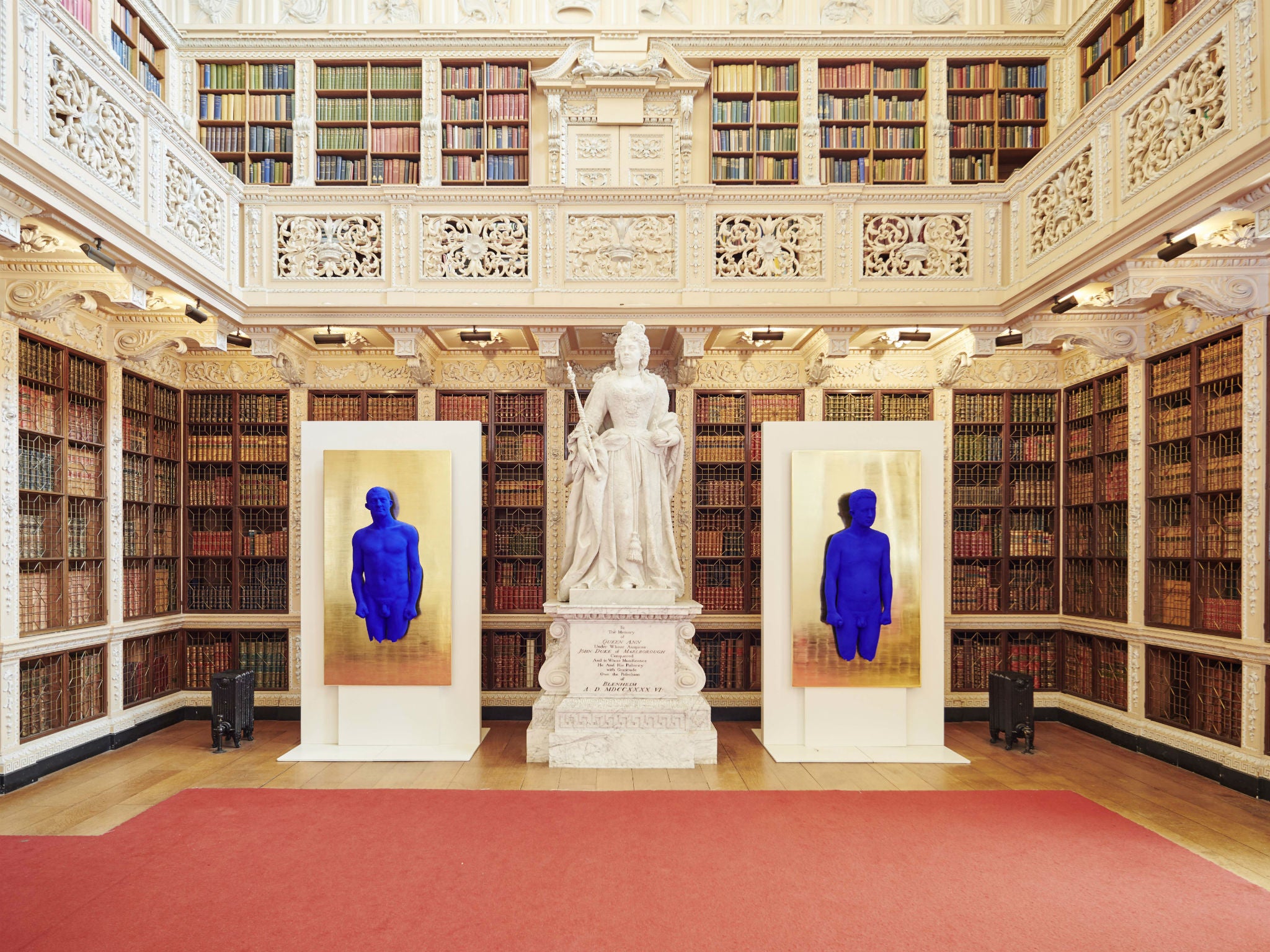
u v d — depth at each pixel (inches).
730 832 180.7
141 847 171.9
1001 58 296.0
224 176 254.2
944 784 219.0
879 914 142.0
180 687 309.6
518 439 320.8
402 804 200.4
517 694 311.7
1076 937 134.3
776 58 296.5
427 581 252.7
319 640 257.3
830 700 255.0
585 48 291.9
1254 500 211.9
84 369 252.1
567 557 254.8
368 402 321.1
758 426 322.7
